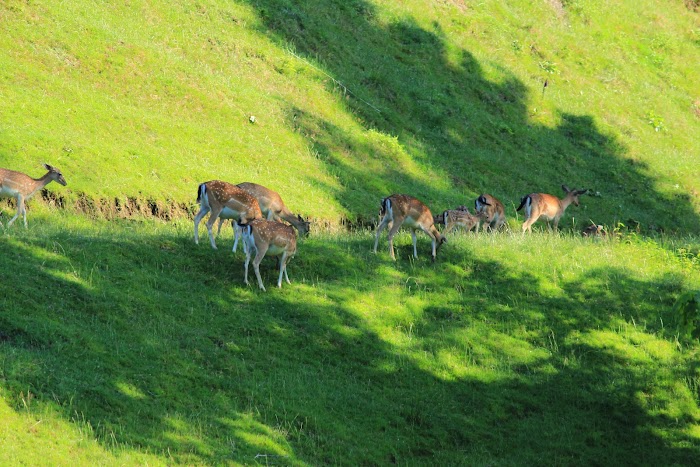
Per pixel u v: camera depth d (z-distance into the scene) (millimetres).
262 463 33000
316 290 45844
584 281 51000
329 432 36625
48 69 68875
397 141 83375
